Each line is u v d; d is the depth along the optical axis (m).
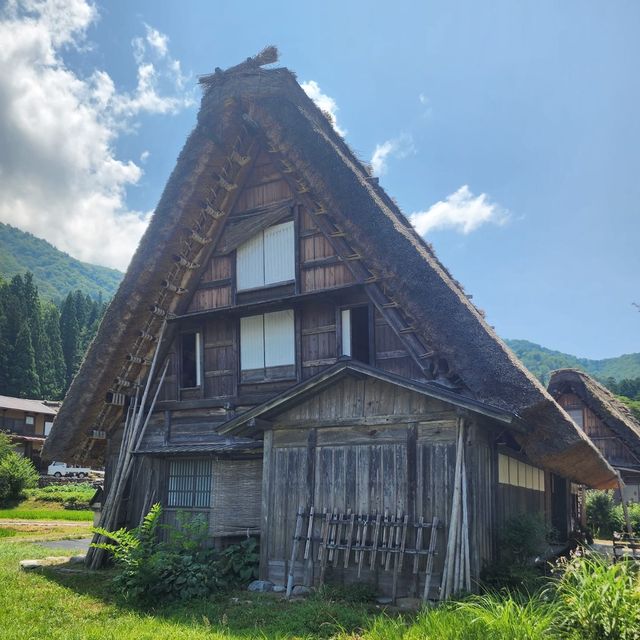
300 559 9.35
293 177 12.33
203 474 12.25
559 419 8.99
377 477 9.01
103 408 13.40
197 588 8.61
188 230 12.85
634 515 21.80
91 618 7.57
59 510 32.38
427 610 6.99
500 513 9.84
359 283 10.90
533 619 5.57
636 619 5.34
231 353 12.70
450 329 9.56
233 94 12.18
